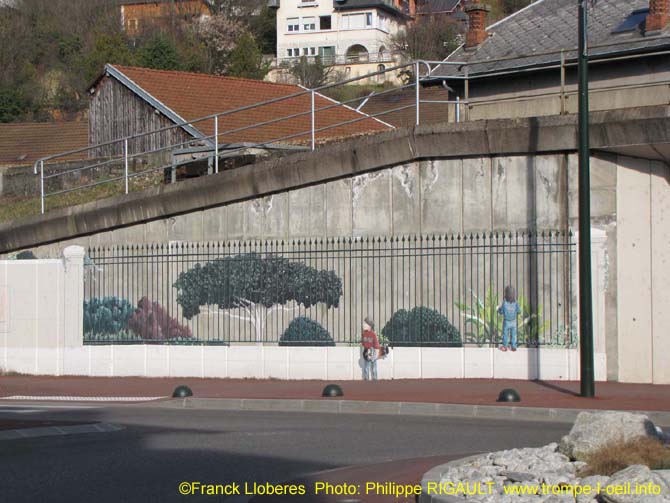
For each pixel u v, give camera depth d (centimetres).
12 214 3120
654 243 1873
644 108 1745
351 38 8156
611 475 761
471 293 1892
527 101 2697
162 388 1884
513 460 867
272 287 2041
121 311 2186
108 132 3772
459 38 7525
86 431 1297
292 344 2008
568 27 2747
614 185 1842
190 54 6556
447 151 1914
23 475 968
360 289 1972
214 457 1070
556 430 1272
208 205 2112
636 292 1855
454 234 1920
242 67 6769
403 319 1936
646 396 1573
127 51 6384
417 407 1496
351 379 1934
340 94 7069
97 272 2222
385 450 1108
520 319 1850
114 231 2231
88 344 2194
